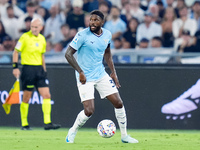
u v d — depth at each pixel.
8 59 40.41
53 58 39.47
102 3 49.56
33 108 35.94
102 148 19.42
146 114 35.16
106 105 35.31
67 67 35.62
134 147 20.25
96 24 20.77
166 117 35.09
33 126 35.94
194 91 34.97
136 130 35.06
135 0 49.47
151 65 35.19
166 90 35.12
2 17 52.06
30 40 33.22
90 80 21.30
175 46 48.03
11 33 51.91
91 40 20.95
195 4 48.81
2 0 52.72
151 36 47.91
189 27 48.53
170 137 28.05
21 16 52.41
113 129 22.33
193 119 35.00
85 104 21.25
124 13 49.31
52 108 35.78
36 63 33.47
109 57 23.23
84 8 50.50
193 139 26.52
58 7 51.38
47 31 51.03
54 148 19.38
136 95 35.16
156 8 49.16
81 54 21.31
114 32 48.47
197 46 48.25
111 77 23.47
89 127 35.59
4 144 21.69
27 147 19.97
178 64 35.03
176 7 48.88
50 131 32.66
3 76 36.16
